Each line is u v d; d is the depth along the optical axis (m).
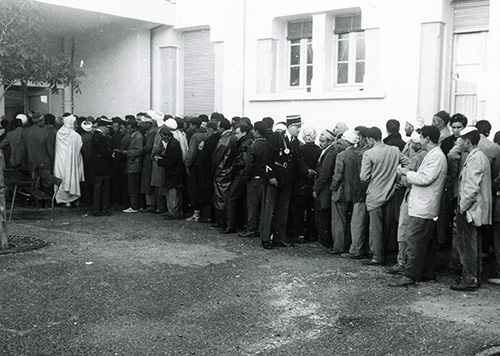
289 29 14.42
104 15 14.97
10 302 5.99
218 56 15.38
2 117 15.23
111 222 10.80
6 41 8.63
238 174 9.77
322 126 13.26
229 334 5.22
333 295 6.39
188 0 15.95
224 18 15.09
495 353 4.77
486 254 8.11
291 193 9.34
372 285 6.80
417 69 11.76
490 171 6.63
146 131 12.07
